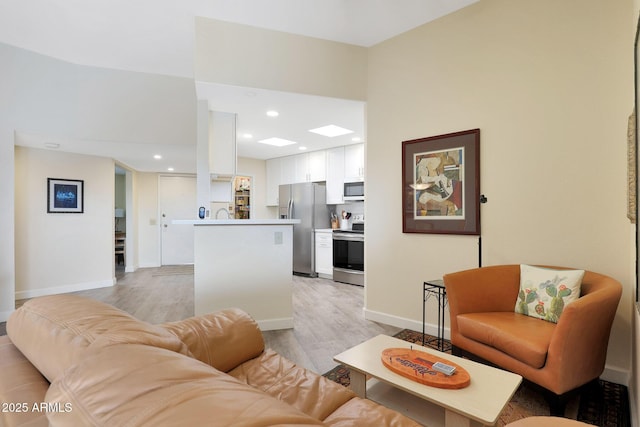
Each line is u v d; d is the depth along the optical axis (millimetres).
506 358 1871
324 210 6070
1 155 3480
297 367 1371
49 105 3717
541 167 2375
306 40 3188
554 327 1904
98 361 591
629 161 1798
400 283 3162
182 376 538
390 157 3242
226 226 2973
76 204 4840
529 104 2428
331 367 2305
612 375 2078
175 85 4047
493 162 2598
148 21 2920
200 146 3369
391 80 3234
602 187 2143
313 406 1106
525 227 2445
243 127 4438
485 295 2295
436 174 2908
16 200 4297
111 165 5266
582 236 2213
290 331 3029
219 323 1426
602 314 1720
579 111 2227
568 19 2266
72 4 2676
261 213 7109
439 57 2906
